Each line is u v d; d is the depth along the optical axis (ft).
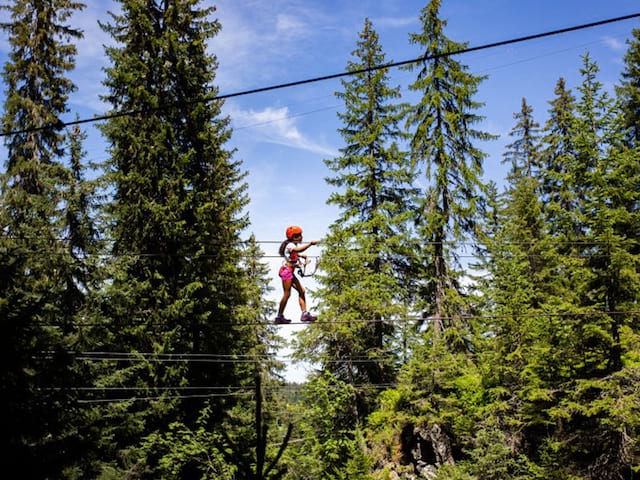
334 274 79.82
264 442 15.66
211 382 71.36
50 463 25.75
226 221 79.10
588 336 53.78
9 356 24.61
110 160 71.61
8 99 70.85
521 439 65.92
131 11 71.15
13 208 66.13
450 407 69.36
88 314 60.54
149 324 65.41
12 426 24.31
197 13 77.15
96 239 64.95
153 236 68.18
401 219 83.97
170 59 74.02
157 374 64.69
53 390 27.50
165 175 69.31
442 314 78.07
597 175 54.75
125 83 69.72
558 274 75.66
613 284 53.93
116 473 57.52
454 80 82.69
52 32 75.10
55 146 73.46
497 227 89.51
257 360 87.81
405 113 86.89
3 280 28.14
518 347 65.36
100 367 59.93
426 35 83.10
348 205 90.02
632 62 87.92
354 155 90.22
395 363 85.97
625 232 55.47
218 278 76.74
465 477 61.21
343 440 74.84
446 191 80.84
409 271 88.43
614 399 50.55
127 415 60.64
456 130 80.18
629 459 50.80
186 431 61.67
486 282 80.48
